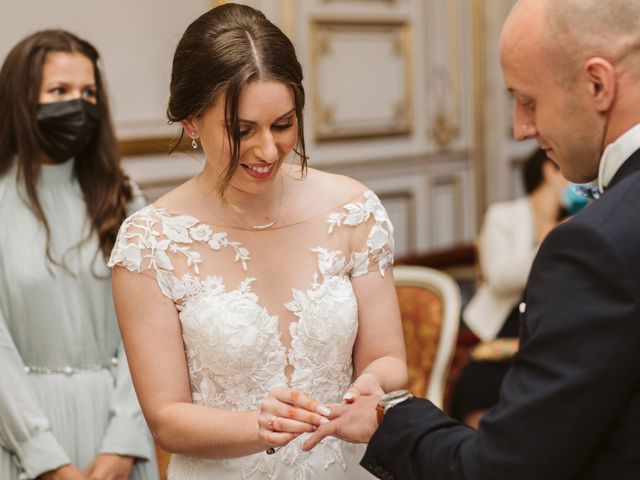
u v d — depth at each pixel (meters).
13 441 2.49
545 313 1.44
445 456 1.55
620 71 1.45
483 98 6.10
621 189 1.45
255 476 2.05
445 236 5.98
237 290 2.03
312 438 1.82
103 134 2.74
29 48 2.63
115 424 2.56
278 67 1.83
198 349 2.00
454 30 5.91
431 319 3.46
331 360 2.06
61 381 2.57
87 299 2.61
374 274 2.13
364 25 5.43
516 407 1.46
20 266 2.55
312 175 2.16
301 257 2.08
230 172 1.84
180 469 2.10
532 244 3.95
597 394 1.40
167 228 2.03
